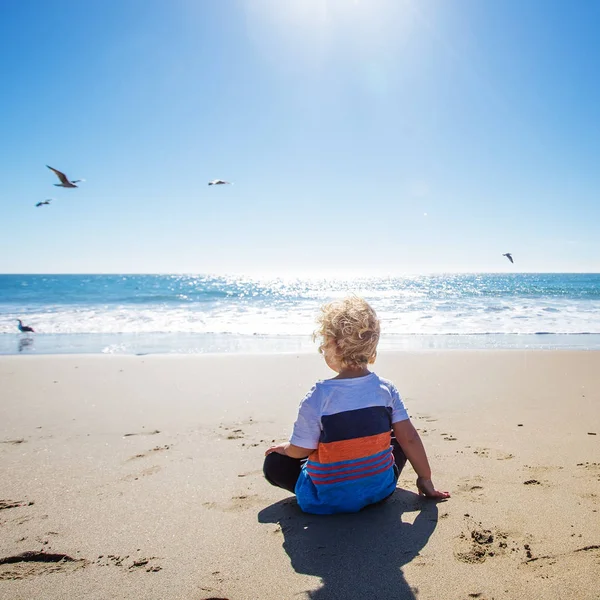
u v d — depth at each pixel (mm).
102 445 3510
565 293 33094
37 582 1773
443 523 2150
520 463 2938
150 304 23719
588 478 2662
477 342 10242
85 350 9305
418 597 1632
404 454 2455
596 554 1860
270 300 28172
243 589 1704
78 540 2084
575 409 4387
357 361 2139
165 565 1874
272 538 2066
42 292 37656
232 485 2695
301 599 1642
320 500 2188
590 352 8156
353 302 2180
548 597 1607
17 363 7363
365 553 1919
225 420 4219
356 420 2109
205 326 13734
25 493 2613
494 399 4855
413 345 9797
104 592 1700
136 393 5344
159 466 3037
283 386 5707
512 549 1917
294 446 2145
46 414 4457
